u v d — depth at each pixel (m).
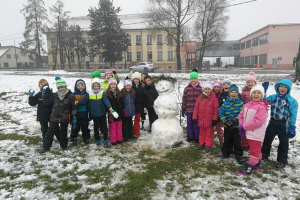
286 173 3.47
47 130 4.67
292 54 40.97
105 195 2.94
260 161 3.57
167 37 28.69
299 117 6.47
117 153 4.30
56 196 2.93
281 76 16.44
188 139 4.95
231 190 3.03
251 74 4.32
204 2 26.22
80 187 3.14
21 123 6.58
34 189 3.08
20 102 9.41
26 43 41.16
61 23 36.41
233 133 3.87
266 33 42.75
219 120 4.35
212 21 27.44
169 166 3.72
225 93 4.36
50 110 4.68
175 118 4.85
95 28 34.56
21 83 13.95
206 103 4.16
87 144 4.82
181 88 11.37
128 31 43.91
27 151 4.46
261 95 3.40
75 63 45.62
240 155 3.83
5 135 5.44
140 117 5.71
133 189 3.07
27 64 59.78
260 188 3.07
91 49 36.03
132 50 44.31
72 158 4.08
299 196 2.88
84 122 4.72
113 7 34.81
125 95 4.89
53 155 4.24
